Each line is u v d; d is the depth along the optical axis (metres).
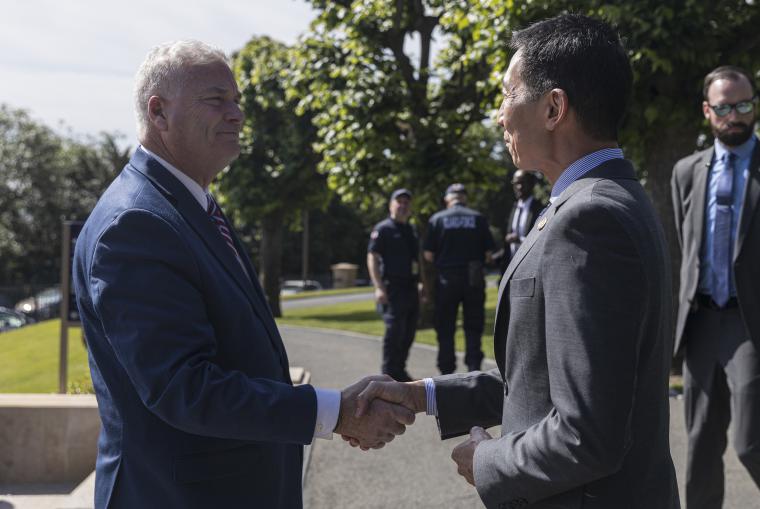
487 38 8.36
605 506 1.44
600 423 1.33
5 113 52.44
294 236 59.25
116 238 1.64
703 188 3.38
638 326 1.37
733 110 3.26
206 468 1.71
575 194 1.48
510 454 1.48
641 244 1.40
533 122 1.59
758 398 3.09
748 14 7.26
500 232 48.75
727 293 3.23
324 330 13.28
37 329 17.23
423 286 13.70
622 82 1.54
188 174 1.90
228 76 1.88
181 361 1.58
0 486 4.27
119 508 1.71
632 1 6.80
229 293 1.76
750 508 3.76
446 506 3.92
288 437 1.68
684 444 4.89
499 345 1.64
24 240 54.06
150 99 1.84
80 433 4.33
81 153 58.22
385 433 1.87
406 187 12.60
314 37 13.51
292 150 18.17
